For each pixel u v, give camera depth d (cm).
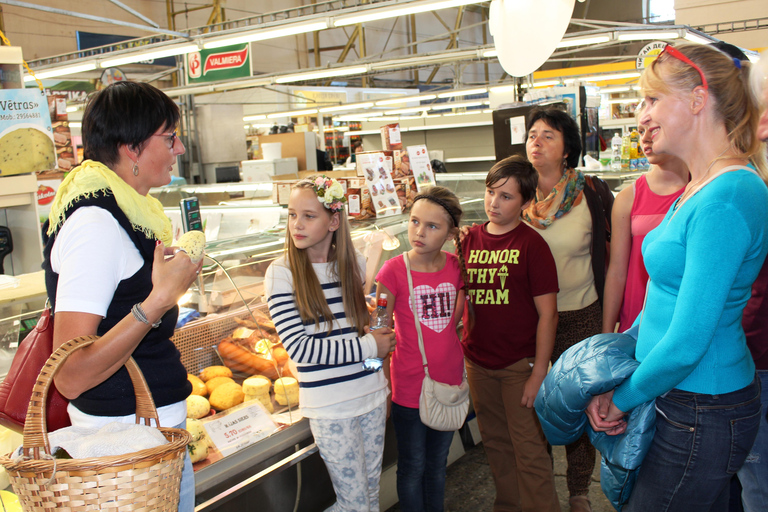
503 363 217
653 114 131
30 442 104
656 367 123
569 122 230
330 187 180
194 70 789
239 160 971
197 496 172
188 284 118
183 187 488
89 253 113
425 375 205
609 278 211
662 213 193
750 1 1184
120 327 110
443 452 219
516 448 218
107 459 100
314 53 1684
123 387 124
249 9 1502
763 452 156
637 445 132
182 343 210
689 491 130
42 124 305
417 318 208
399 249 288
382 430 195
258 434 195
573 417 143
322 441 183
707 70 125
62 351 106
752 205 118
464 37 2108
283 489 208
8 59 295
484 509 255
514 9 346
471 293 221
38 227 323
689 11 1238
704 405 126
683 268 126
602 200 237
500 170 212
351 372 185
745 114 125
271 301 184
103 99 123
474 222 341
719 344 126
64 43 1215
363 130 1067
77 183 118
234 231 389
